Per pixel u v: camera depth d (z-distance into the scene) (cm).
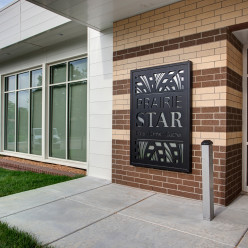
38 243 300
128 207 422
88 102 650
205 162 363
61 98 813
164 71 487
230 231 333
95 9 510
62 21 646
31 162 867
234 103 463
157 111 496
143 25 525
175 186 481
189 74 455
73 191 512
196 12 457
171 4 486
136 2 479
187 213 395
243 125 503
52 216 385
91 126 643
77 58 760
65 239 312
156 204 435
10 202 448
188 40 466
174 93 475
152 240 310
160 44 500
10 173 723
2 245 292
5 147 1052
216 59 436
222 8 430
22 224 356
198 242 304
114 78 575
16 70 968
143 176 525
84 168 706
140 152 522
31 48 850
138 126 524
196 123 455
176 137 472
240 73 496
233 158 461
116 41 570
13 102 1013
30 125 927
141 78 521
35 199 464
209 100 441
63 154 802
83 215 388
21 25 773
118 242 305
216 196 434
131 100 534
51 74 850
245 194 492
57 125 826
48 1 477
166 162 485
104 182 581
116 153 572
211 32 441
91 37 645
